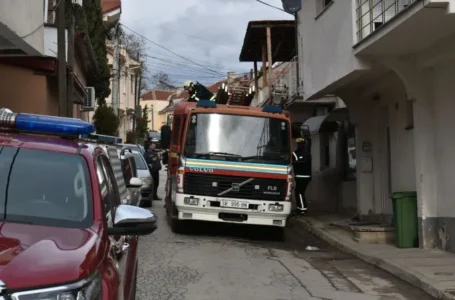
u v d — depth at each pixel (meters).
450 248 9.83
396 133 12.65
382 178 13.84
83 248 3.40
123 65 50.25
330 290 7.64
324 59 12.85
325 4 13.75
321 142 19.78
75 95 21.16
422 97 10.36
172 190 12.73
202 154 11.73
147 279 7.89
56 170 4.20
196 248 10.63
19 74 15.16
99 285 3.28
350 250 10.70
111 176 5.33
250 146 11.91
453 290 7.14
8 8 10.19
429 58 9.88
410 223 10.54
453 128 9.62
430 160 10.28
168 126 14.05
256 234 13.04
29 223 3.71
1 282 2.85
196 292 7.27
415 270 8.33
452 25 8.43
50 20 15.84
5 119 4.41
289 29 21.78
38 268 3.02
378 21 10.75
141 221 3.96
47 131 4.48
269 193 11.77
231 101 18.84
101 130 28.56
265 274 8.59
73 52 18.30
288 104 19.31
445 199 9.96
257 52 26.22
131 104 54.84
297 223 15.26
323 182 19.30
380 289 7.77
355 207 15.90
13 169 4.14
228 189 11.63
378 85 12.74
